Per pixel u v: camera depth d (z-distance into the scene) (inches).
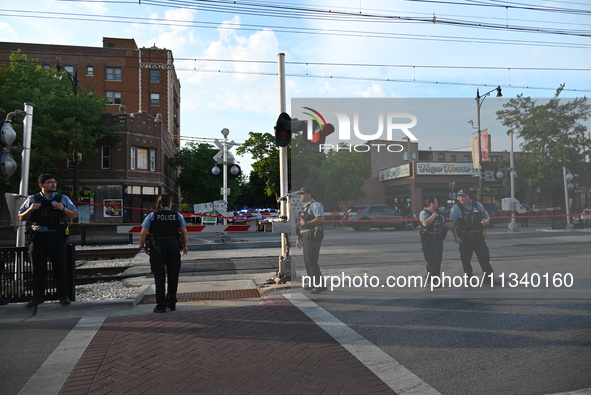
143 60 1839.3
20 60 1032.8
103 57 1806.1
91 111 1089.4
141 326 192.9
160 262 224.2
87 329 190.7
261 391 121.3
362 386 122.8
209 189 1533.0
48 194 235.8
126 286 311.9
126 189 1194.6
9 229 466.6
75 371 139.6
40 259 231.1
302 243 194.5
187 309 230.1
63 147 1042.7
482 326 159.2
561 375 124.3
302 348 154.4
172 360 147.6
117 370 139.6
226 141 641.0
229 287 289.7
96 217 1170.0
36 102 967.0
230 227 492.7
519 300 163.8
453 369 131.1
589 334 149.2
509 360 134.8
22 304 235.5
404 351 145.6
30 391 125.1
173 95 1988.2
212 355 151.6
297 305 210.1
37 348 165.0
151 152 1282.0
